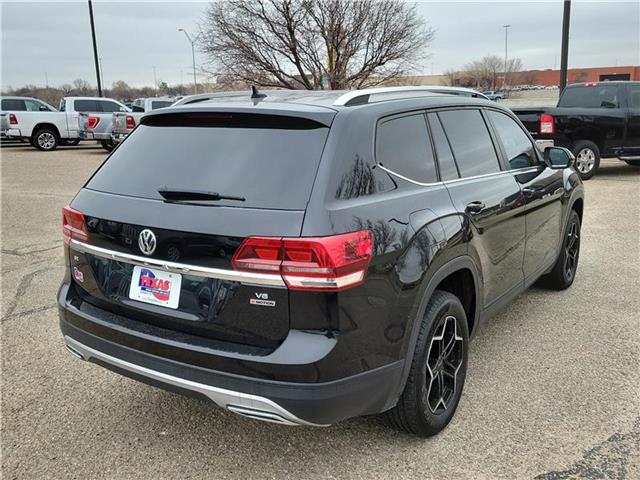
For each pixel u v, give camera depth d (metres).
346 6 19.58
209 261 2.48
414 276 2.71
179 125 2.99
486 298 3.58
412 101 3.21
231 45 20.09
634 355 4.02
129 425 3.24
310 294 2.34
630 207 9.23
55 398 3.52
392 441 3.05
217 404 2.54
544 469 2.81
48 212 9.41
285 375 2.36
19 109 21.22
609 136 11.84
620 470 2.79
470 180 3.47
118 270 2.82
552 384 3.62
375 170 2.71
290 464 2.89
